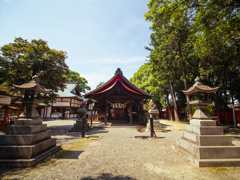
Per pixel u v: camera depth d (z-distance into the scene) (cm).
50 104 3088
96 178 337
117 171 379
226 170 385
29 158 402
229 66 1324
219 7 777
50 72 1281
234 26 861
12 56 1153
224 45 1226
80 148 616
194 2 840
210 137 460
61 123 1922
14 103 1346
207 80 1526
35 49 1266
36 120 488
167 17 991
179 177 346
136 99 1691
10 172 356
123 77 1764
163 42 1638
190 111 1434
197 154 439
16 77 1132
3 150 402
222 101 2109
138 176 350
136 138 845
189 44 1495
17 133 436
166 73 1712
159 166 414
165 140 794
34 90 498
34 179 326
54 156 493
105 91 1492
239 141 798
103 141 765
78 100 3744
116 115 2045
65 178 335
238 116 1780
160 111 3688
